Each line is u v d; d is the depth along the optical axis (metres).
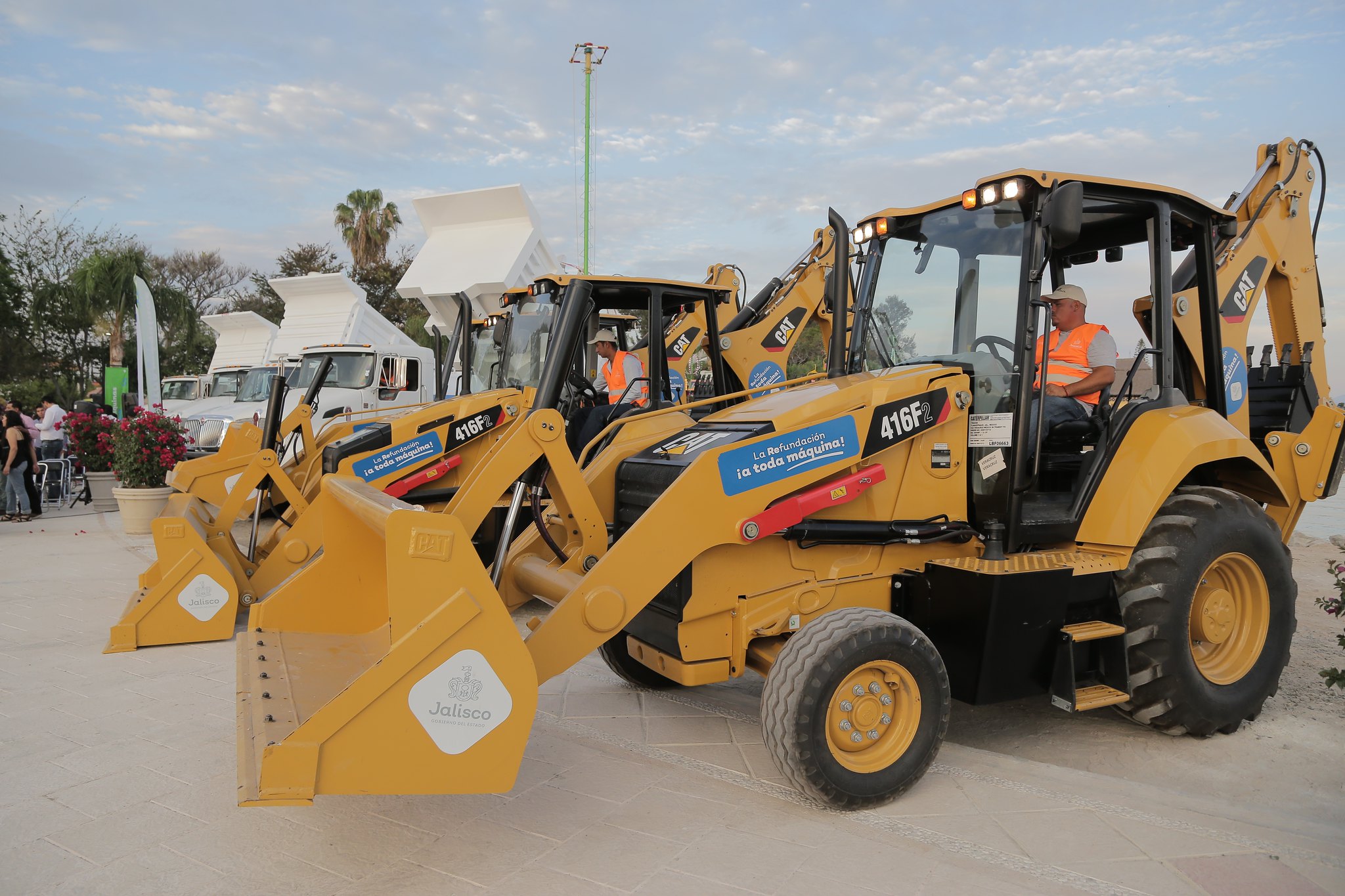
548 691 4.89
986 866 2.87
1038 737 4.33
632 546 3.35
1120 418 4.17
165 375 39.00
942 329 4.24
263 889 2.75
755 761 3.85
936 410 3.87
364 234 46.62
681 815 3.27
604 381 8.27
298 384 13.91
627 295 7.46
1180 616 3.90
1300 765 3.93
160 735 4.07
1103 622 4.00
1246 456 4.27
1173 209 4.43
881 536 3.80
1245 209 5.47
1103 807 3.33
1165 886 2.72
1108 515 3.96
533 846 3.03
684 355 9.74
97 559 8.98
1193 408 4.31
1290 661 5.44
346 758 2.61
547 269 14.04
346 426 8.79
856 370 4.66
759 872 2.84
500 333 8.41
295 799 2.53
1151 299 4.41
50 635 5.95
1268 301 5.59
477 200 13.62
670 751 3.97
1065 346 4.65
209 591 5.77
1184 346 4.75
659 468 3.92
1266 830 3.13
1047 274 5.25
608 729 4.27
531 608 7.04
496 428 7.28
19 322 34.53
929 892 2.70
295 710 2.94
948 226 4.27
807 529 3.68
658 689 4.93
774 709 3.24
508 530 3.75
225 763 3.75
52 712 4.40
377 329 17.53
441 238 14.09
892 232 4.56
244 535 9.51
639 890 2.73
